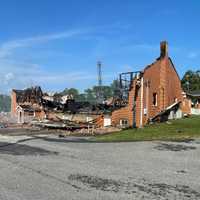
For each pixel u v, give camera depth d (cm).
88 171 1191
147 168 1258
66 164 1329
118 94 3794
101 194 897
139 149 1795
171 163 1368
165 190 942
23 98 4750
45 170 1205
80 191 924
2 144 2025
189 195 896
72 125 3444
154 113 3700
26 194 890
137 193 909
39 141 2234
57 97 4741
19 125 3831
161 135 2420
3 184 996
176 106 3956
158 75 3803
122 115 3591
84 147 1897
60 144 2052
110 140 2266
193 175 1139
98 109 3984
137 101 3547
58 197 866
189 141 2098
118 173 1162
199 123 3155
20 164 1323
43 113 4391
